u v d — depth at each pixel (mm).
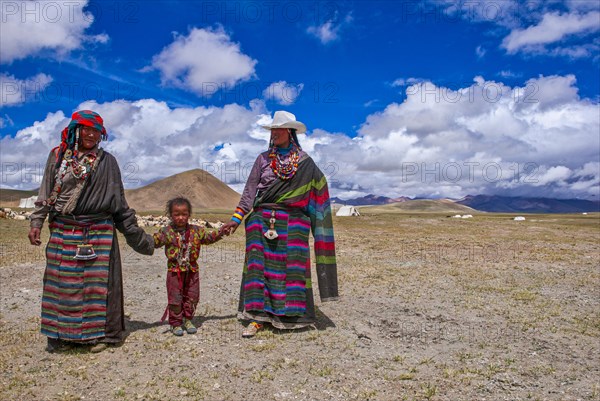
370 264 12375
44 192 5309
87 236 5363
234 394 4395
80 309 5367
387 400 4336
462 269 11656
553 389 4590
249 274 6301
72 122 5195
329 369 4988
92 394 4355
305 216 6363
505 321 6965
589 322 6934
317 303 8047
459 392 4516
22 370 4902
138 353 5383
